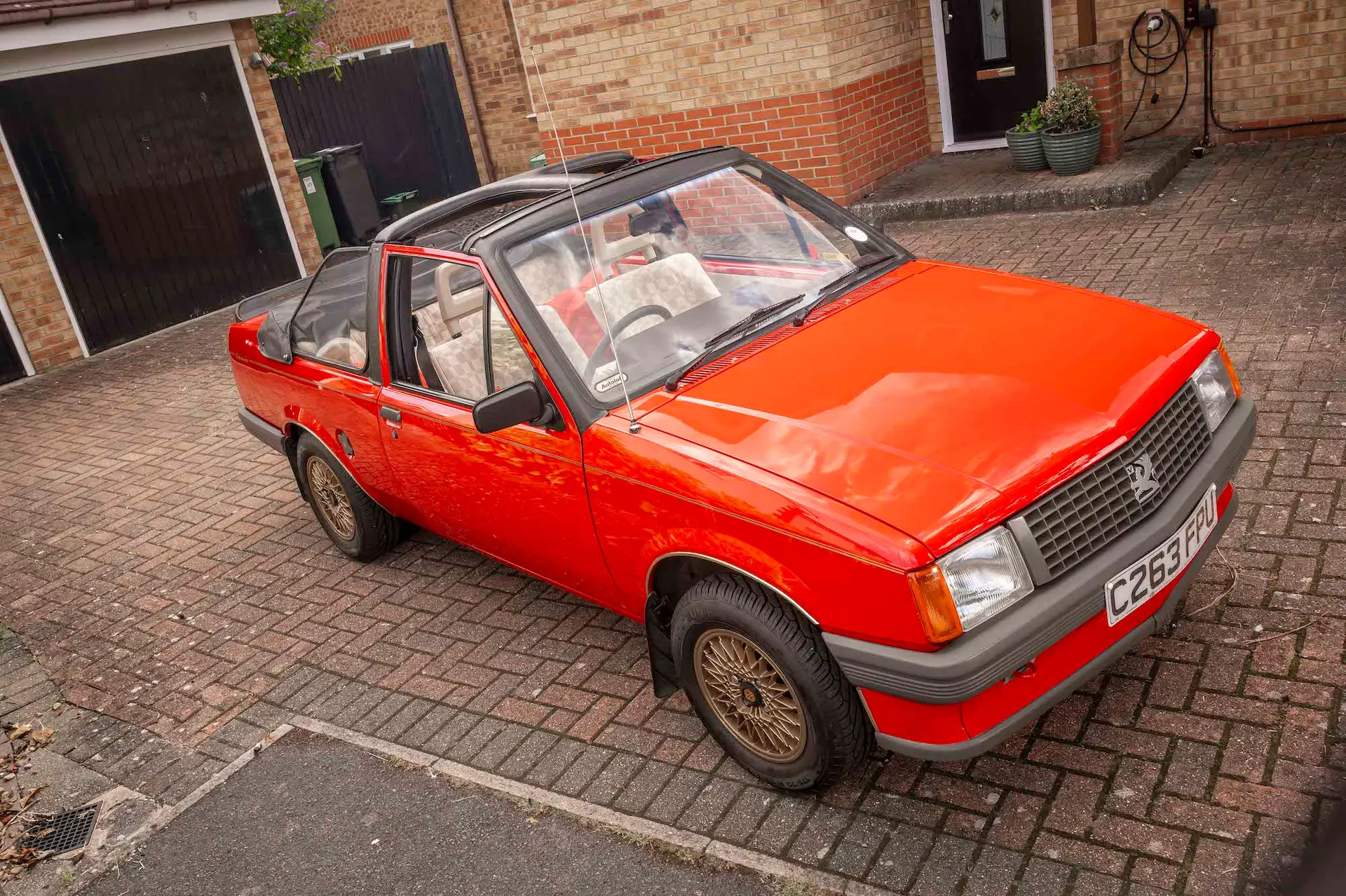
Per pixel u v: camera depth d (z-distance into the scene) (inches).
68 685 208.4
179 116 497.7
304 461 232.2
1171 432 128.9
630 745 156.5
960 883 119.0
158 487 308.0
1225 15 378.6
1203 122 395.9
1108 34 403.5
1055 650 117.1
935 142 459.8
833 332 149.7
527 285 154.6
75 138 463.5
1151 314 146.4
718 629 133.8
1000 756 136.6
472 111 684.1
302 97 657.0
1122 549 118.4
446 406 171.9
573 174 187.0
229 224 523.2
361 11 716.0
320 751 170.1
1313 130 379.6
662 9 414.9
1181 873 113.9
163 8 474.9
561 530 157.4
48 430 382.9
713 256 169.2
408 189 712.4
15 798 175.2
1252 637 147.4
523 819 144.8
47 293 462.6
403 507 205.0
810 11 383.2
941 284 162.4
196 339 478.0
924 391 129.5
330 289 201.6
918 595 109.0
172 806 163.6
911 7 436.1
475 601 208.1
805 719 128.0
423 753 163.6
